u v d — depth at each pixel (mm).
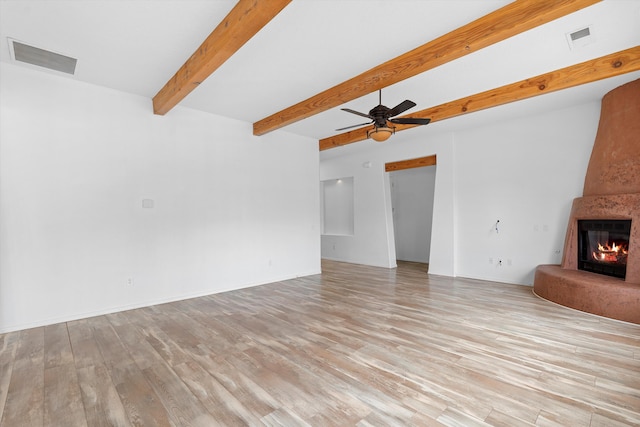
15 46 3055
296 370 2518
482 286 5375
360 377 2404
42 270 3576
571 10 2229
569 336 3162
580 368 2518
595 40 2967
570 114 4887
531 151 5301
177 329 3438
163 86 4004
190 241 4777
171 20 2670
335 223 9141
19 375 2467
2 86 3381
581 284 3941
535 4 2336
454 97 4391
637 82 3850
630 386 2256
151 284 4379
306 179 6527
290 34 2832
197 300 4625
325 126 5758
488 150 5801
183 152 4727
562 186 4988
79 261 3818
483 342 3035
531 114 5203
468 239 6098
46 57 3275
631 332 3252
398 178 9195
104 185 4012
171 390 2246
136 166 4277
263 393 2201
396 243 9273
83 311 3830
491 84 3951
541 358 2695
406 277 6234
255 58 3273
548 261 5160
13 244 3418
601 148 4309
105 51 3164
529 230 5355
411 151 6836
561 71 3559
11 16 2586
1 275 3352
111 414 1987
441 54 2895
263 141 5766
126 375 2457
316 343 3037
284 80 3811
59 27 2754
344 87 3850
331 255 8789
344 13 2543
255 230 5613
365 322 3619
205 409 2027
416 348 2908
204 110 4906
